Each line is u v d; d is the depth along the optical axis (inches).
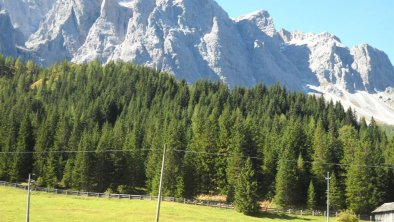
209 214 3700.8
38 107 6983.3
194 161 4798.2
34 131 5551.2
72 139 5251.0
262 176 4741.6
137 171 4921.3
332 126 6658.5
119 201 4121.6
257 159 4825.3
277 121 6441.9
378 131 7342.5
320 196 4640.8
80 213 3467.0
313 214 4188.0
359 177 4431.6
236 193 4018.2
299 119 7076.8
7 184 4576.8
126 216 3388.3
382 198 4451.3
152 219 3294.8
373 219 4160.9
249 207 3937.0
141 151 5108.3
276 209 4178.2
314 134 5482.3
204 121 5782.5
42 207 3661.4
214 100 7785.4
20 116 6259.8
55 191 4483.3
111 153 4889.3
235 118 6205.7
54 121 5733.3
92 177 4773.6
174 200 4220.0
